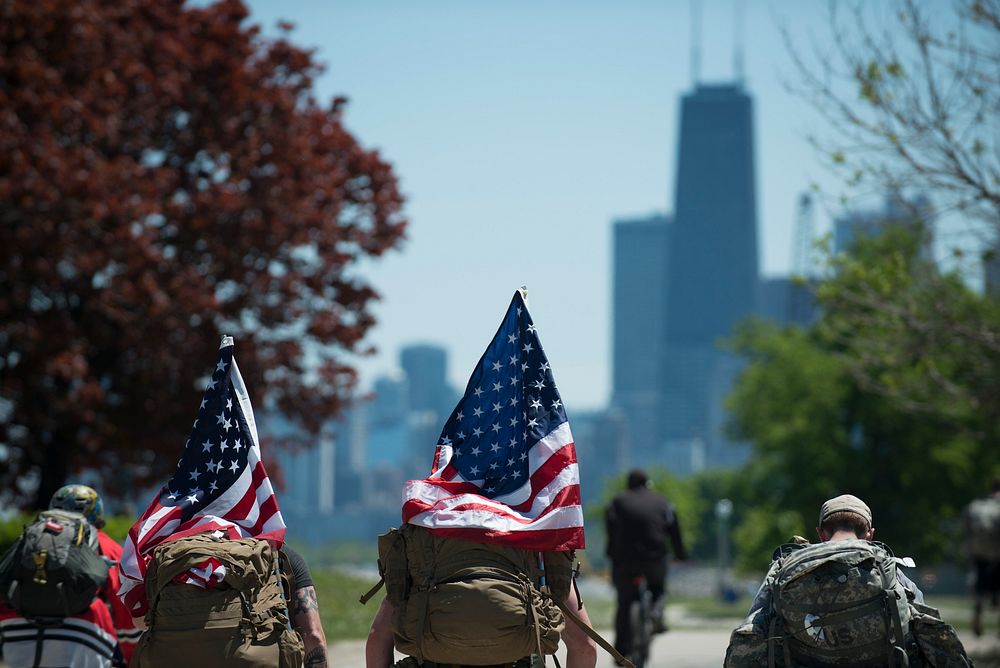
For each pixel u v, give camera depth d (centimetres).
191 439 1588
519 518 1377
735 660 1427
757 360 15462
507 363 1505
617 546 3297
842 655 1380
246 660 1359
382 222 6862
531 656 1341
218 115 6397
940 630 1380
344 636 4003
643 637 3291
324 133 6812
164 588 1387
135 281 5544
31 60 5575
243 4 6662
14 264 5453
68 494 1744
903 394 4409
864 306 4122
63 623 1656
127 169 5638
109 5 6184
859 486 13500
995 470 13038
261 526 1555
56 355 5644
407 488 1405
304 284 6475
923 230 3888
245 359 6203
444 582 1322
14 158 5200
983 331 3959
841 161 3591
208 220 6025
